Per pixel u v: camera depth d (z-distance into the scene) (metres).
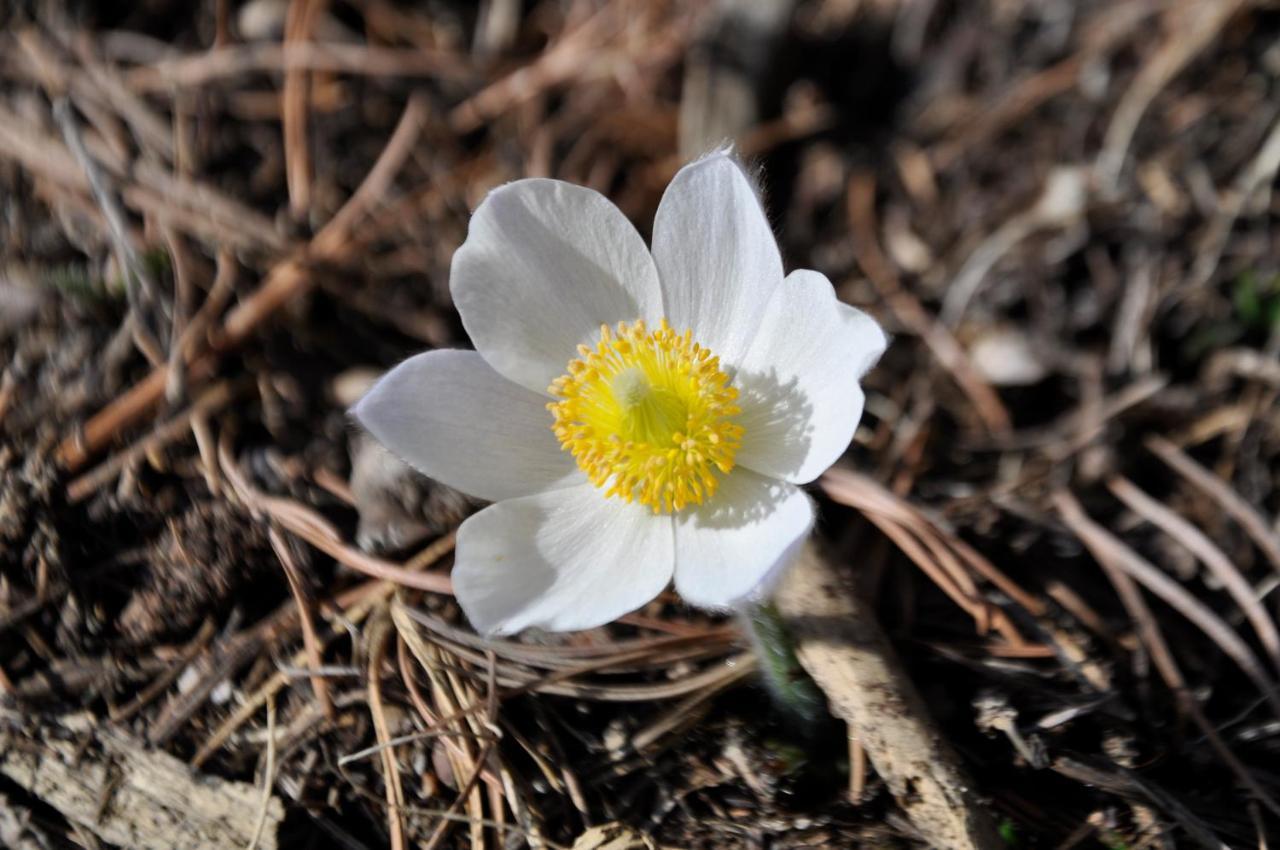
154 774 0.29
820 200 0.36
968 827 0.28
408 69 0.36
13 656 0.30
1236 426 0.33
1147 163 0.35
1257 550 0.31
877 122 0.37
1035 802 0.29
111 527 0.31
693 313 0.30
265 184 0.35
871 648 0.29
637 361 0.30
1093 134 0.36
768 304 0.29
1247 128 0.35
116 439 0.32
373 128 0.36
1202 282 0.34
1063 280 0.34
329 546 0.31
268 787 0.29
